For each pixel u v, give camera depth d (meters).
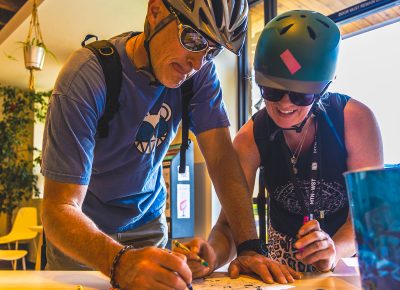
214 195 3.29
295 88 0.94
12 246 5.11
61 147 0.87
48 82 5.06
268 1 3.12
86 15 3.23
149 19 0.95
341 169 1.18
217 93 1.20
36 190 5.10
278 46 0.95
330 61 0.95
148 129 1.10
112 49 1.02
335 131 1.15
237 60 3.48
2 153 4.94
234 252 1.11
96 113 0.95
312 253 0.87
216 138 1.17
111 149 1.07
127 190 1.15
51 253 1.19
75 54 0.98
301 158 1.19
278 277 0.81
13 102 5.05
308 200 1.19
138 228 1.27
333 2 2.79
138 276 0.66
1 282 0.76
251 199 1.13
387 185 0.43
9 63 4.32
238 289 0.75
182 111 1.16
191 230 3.23
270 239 1.30
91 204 1.16
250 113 3.42
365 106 1.17
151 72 1.00
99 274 0.84
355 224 0.46
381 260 0.43
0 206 4.99
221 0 0.86
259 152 1.24
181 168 1.17
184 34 0.87
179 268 0.67
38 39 3.64
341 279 0.82
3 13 3.88
